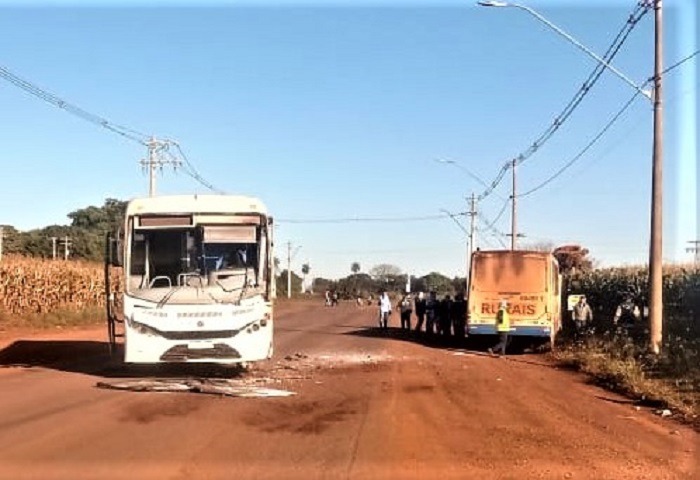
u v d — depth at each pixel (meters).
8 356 21.95
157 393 14.34
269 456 9.24
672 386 15.77
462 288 37.06
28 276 38.66
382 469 8.66
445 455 9.46
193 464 8.74
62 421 11.35
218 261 16.25
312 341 29.75
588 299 41.28
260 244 16.38
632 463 9.32
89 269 44.91
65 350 23.94
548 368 20.91
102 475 8.17
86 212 110.81
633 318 28.84
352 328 39.59
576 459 9.45
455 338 31.55
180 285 16.02
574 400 14.62
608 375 17.84
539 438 10.69
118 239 16.14
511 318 26.58
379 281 124.50
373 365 20.58
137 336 15.76
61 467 8.51
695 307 30.03
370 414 12.41
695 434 11.44
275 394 14.45
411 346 28.06
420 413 12.61
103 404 12.96
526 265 26.78
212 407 12.83
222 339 15.82
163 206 16.31
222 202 16.45
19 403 13.03
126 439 10.11
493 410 13.10
